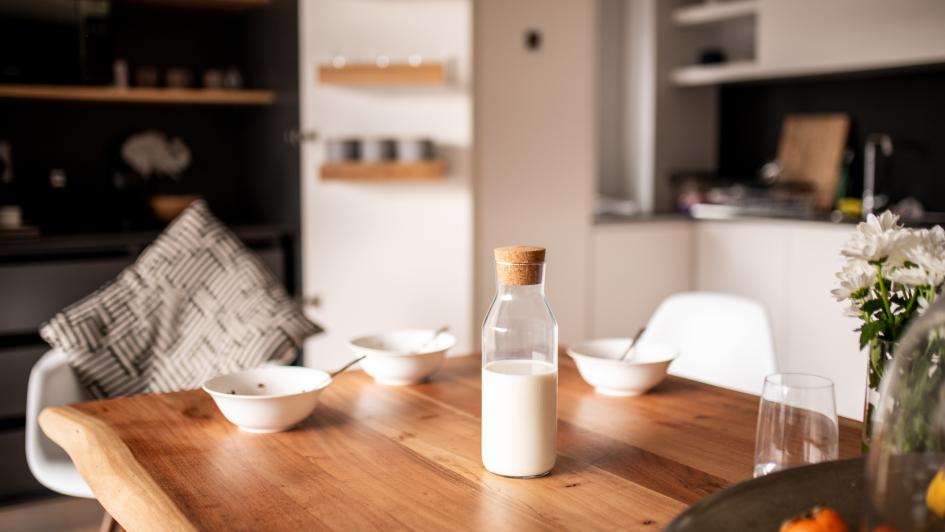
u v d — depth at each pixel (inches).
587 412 62.1
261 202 157.3
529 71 147.1
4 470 124.3
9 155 144.1
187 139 160.1
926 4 139.9
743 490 40.8
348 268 141.9
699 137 188.4
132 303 87.0
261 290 88.4
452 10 136.5
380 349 72.7
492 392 48.8
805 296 148.6
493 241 146.4
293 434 57.1
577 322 156.8
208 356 85.0
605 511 44.3
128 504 47.9
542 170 150.0
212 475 49.7
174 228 91.7
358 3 137.3
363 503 45.3
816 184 170.4
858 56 149.7
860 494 41.3
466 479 48.7
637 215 167.6
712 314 87.5
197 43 159.6
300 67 139.3
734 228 161.0
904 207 156.8
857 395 141.6
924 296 46.2
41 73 135.0
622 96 187.9
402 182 140.6
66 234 133.6
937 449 33.5
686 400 65.5
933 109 155.9
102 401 66.1
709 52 178.5
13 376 123.5
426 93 138.6
